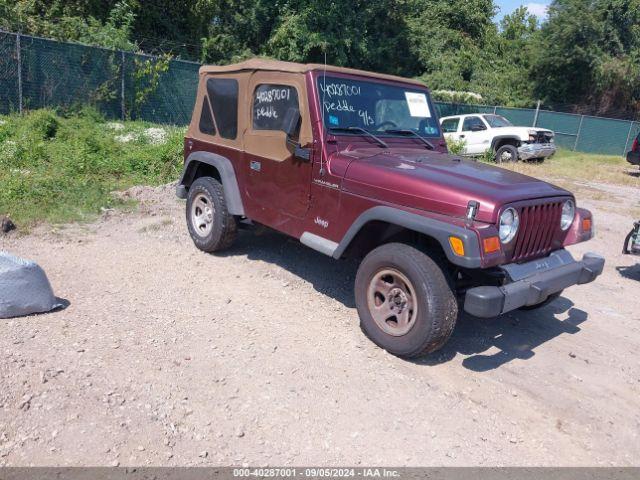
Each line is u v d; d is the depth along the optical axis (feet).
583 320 17.61
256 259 20.12
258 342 14.06
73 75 51.26
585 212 15.40
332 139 15.42
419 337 12.95
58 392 11.17
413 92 18.21
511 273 13.21
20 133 36.32
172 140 34.47
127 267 18.45
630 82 96.48
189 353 13.21
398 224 13.25
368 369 13.23
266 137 17.10
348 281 18.69
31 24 52.49
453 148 50.96
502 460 10.62
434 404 12.14
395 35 89.20
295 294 17.37
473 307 12.25
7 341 12.80
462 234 12.04
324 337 14.65
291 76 16.16
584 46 96.17
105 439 10.13
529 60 102.89
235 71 18.58
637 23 97.45
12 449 9.69
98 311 14.96
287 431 10.84
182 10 73.10
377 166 14.38
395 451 10.57
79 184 27.04
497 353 14.80
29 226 21.54
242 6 80.23
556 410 12.46
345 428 11.09
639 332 17.02
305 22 74.79
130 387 11.62
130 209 25.13
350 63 82.07
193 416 11.00
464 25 113.60
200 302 16.21
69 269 17.81
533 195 13.50
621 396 13.29
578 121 78.64
